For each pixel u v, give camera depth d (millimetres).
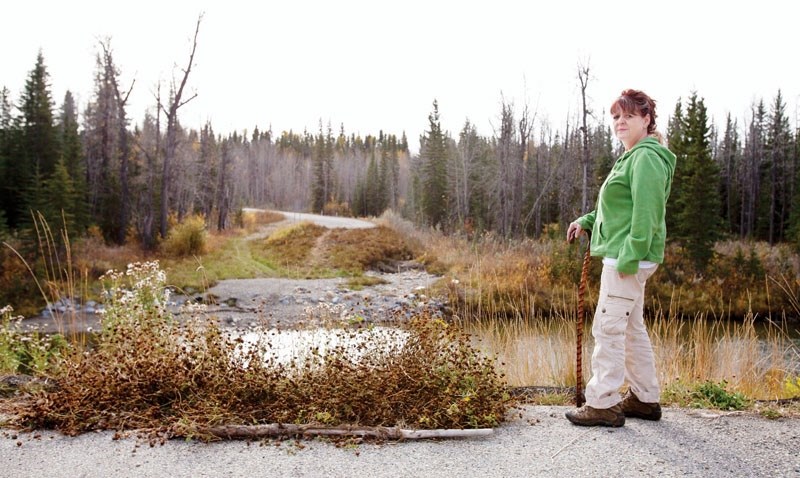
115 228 28453
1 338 5098
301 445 2973
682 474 2566
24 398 3766
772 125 44375
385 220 37594
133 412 3381
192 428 3070
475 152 43812
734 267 20672
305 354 4414
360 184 77000
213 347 3826
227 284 19312
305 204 90250
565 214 32969
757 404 3773
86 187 28156
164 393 3553
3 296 15227
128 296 5152
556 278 16250
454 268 19734
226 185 40062
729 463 2688
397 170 79000
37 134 32031
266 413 3404
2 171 29094
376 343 4074
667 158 3131
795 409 3588
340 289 18953
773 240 40438
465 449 2932
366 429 3131
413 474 2613
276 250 28172
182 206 38531
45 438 3078
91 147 30938
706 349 5238
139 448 2936
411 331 3973
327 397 3420
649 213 2943
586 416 3268
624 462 2711
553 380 4965
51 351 5016
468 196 41531
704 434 3098
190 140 37500
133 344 3916
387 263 25875
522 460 2764
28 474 2615
